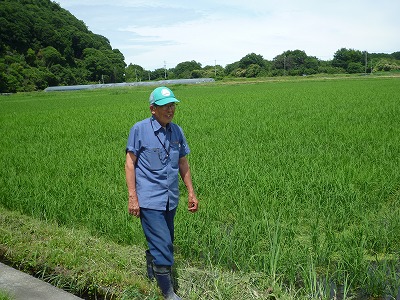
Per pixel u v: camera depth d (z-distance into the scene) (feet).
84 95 165.27
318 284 13.50
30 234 17.58
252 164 27.12
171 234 13.26
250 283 13.12
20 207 21.86
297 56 395.96
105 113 69.56
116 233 17.87
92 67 366.63
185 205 21.20
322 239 16.92
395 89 102.12
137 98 118.21
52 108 92.12
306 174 24.09
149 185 12.55
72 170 28.73
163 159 12.54
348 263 14.16
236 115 56.65
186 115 58.80
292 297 12.39
